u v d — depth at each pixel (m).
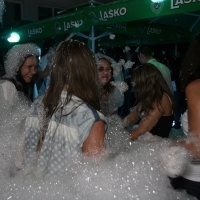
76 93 0.97
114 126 1.49
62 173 0.98
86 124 0.91
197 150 0.98
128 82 4.26
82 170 0.98
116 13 2.70
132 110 2.17
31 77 1.98
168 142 1.10
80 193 0.99
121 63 2.22
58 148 0.98
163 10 2.30
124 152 1.11
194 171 1.16
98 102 1.00
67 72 0.98
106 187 0.99
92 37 3.45
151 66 1.77
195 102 0.98
